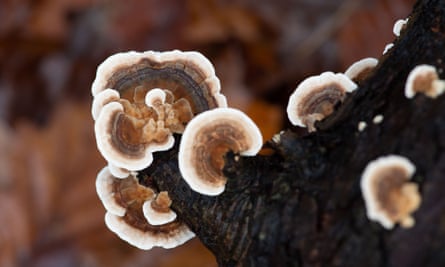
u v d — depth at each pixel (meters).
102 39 0.65
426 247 0.31
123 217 0.38
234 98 0.62
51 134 0.59
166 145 0.36
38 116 0.64
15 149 0.59
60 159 0.59
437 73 0.33
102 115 0.36
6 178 0.58
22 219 0.57
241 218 0.34
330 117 0.34
